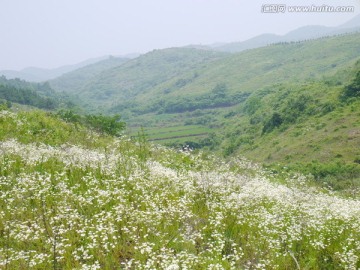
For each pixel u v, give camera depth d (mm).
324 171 56406
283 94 149125
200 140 156250
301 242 8648
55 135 20219
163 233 8539
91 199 9852
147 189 11312
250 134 123312
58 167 13023
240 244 8695
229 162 17812
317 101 106562
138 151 17938
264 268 7605
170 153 18953
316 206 11195
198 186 12031
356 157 67688
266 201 11633
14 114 22219
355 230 9367
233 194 10984
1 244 7875
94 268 6711
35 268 7082
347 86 100938
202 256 7695
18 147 14945
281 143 91812
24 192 9969
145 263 7449
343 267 7848
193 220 9508
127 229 8281
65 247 7715
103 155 14484
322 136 83938
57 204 9531
